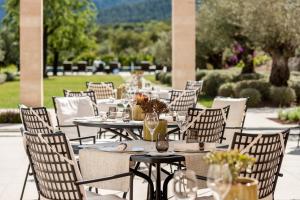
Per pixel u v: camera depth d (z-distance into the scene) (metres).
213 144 5.36
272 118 16.53
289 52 21.23
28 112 7.14
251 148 4.56
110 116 7.92
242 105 8.70
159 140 5.26
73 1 49.25
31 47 15.23
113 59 70.69
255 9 19.84
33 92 15.28
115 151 5.26
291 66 31.62
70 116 8.88
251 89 20.80
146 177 5.23
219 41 25.64
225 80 25.22
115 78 44.34
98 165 5.32
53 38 47.84
